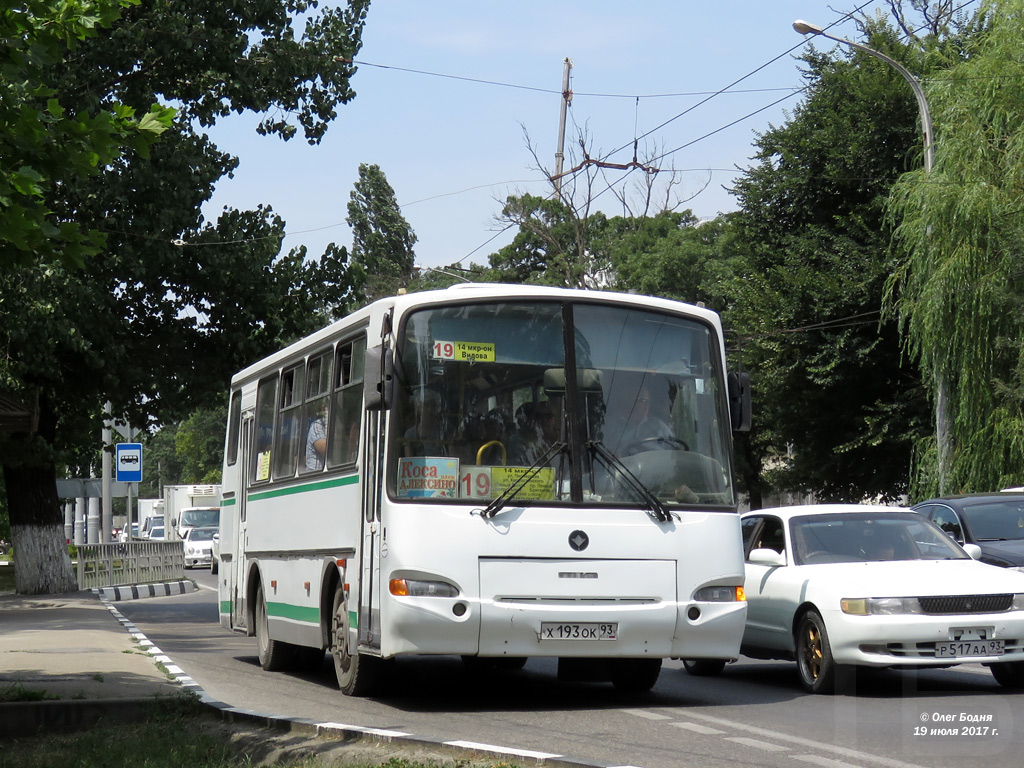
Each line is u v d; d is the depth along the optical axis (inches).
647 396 442.6
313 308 1113.4
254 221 1088.8
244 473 650.2
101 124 333.1
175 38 1002.7
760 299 1604.3
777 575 495.8
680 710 424.5
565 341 438.9
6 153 330.3
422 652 410.9
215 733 386.0
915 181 1059.3
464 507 416.8
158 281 1052.5
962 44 1521.9
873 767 308.3
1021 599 450.3
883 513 523.8
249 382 658.2
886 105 1556.3
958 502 660.1
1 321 965.8
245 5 1053.8
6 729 400.5
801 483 1716.3
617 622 418.0
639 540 426.0
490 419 427.2
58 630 735.7
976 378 991.6
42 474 1168.8
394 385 422.9
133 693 436.8
